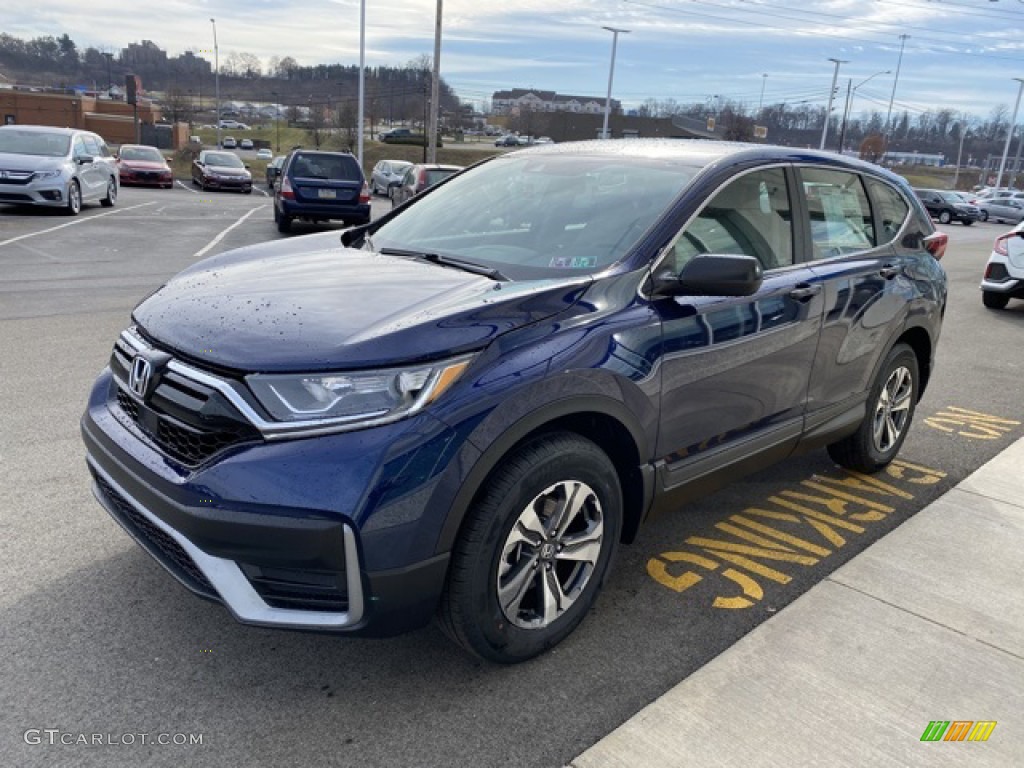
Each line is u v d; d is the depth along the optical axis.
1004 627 3.17
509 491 2.53
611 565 3.01
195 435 2.45
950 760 2.44
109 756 2.33
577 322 2.72
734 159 3.51
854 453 4.51
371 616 2.37
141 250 12.49
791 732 2.53
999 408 6.27
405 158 66.69
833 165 4.10
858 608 3.26
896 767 2.40
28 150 16.53
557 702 2.64
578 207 3.40
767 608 3.26
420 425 2.34
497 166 4.15
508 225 3.47
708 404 3.21
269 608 2.39
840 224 4.07
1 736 2.38
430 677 2.74
